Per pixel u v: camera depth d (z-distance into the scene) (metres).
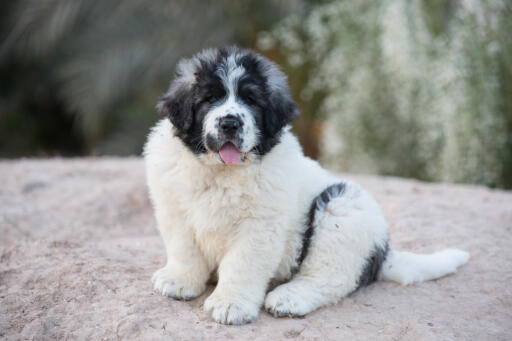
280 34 11.91
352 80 10.12
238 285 3.60
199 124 3.72
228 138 3.53
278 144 3.87
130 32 12.79
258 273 3.62
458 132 9.17
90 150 14.41
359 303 3.88
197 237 3.82
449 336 3.38
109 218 6.32
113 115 14.02
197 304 3.80
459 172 9.17
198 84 3.80
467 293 4.03
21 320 3.61
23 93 15.64
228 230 3.69
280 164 3.72
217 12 12.80
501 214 5.91
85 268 4.25
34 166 8.55
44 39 13.00
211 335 3.34
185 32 12.80
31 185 7.29
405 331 3.45
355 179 7.86
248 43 13.09
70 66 13.30
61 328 3.50
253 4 12.71
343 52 10.36
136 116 13.57
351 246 3.83
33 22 12.90
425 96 9.66
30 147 16.09
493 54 9.34
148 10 12.81
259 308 3.68
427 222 5.57
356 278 3.91
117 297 3.83
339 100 10.39
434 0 10.49
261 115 3.82
